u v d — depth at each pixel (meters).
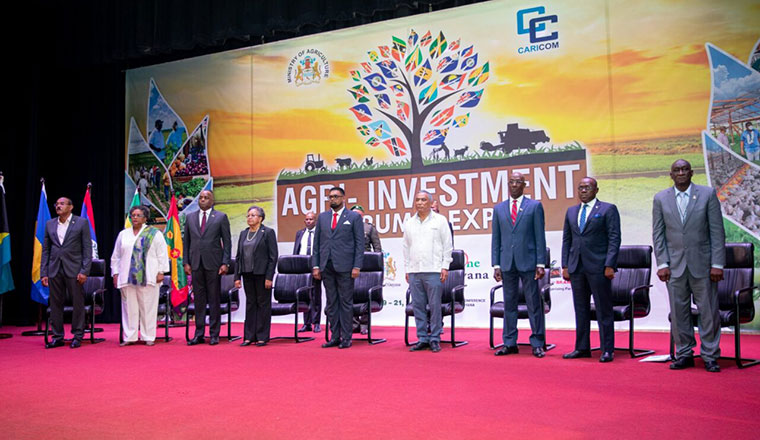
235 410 3.41
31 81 10.77
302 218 9.28
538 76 8.10
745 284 4.91
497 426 2.96
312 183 9.25
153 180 10.34
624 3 7.74
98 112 10.98
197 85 10.16
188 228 6.76
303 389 3.97
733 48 7.23
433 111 8.61
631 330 5.29
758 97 7.08
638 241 7.49
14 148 10.81
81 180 11.04
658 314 7.36
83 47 10.61
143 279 6.70
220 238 6.78
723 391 3.73
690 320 4.69
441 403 3.49
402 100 8.80
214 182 9.91
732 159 7.16
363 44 9.09
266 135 9.61
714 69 7.30
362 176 8.95
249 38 9.85
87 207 8.91
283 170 9.45
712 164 7.25
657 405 3.37
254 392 3.90
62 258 6.73
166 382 4.33
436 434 2.83
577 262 5.24
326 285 6.30
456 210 8.38
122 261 6.80
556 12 8.05
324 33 9.34
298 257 6.88
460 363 4.98
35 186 10.68
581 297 5.27
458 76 8.51
